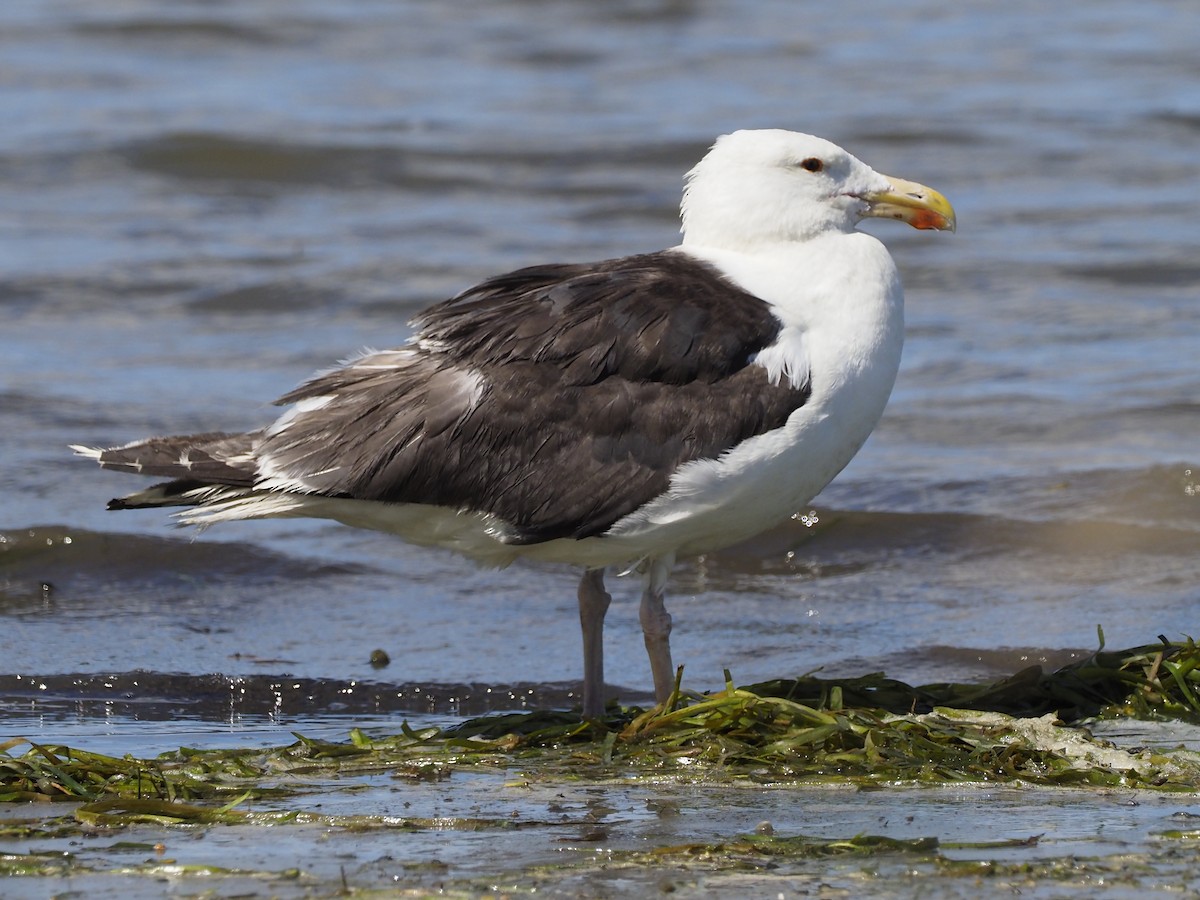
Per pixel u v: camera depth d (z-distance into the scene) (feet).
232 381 66.80
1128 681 37.37
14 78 117.39
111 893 25.36
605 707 37.58
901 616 44.80
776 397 34.78
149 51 126.72
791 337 35.32
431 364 35.42
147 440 36.32
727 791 31.07
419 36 132.67
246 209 92.84
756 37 132.98
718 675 40.88
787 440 34.83
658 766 32.78
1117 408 62.13
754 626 44.47
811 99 114.52
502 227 89.25
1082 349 69.82
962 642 42.37
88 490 54.85
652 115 110.52
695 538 36.11
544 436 34.76
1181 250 82.12
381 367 35.83
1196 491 52.47
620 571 37.35
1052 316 74.28
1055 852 27.07
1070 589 46.09
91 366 68.49
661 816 29.40
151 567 48.75
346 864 26.63
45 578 47.98
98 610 45.55
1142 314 74.28
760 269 36.81
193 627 44.34
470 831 28.50
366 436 34.78
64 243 85.30
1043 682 37.50
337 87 118.21
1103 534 49.78
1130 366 67.10
